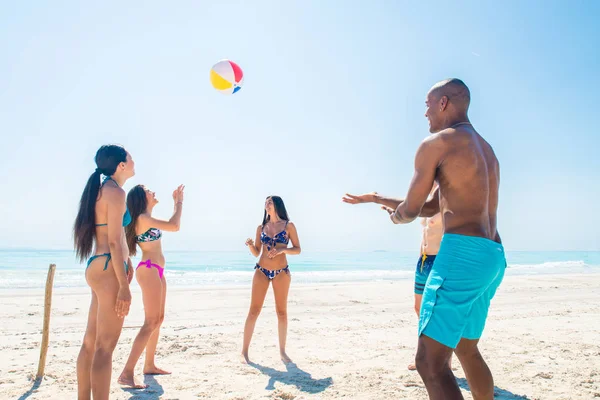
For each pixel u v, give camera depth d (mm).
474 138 2598
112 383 4406
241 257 48875
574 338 6605
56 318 8391
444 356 2332
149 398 3984
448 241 2490
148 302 4586
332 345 6250
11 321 8008
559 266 37156
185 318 8609
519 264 41969
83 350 3516
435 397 2285
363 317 8867
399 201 3113
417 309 4895
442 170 2559
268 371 4922
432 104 2838
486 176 2539
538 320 8328
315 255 65688
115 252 3262
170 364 5184
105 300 3273
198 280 19906
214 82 6230
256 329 7430
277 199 5801
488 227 2537
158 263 4707
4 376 4586
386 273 26172
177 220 4617
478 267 2377
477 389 2814
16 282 16891
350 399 3998
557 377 4664
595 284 17000
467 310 2361
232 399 3961
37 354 5594
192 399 3965
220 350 5895
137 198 4688
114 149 3537
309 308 10117
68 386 4285
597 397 4066
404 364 5242
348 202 3268
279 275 5586
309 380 4574
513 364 5152
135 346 4430
